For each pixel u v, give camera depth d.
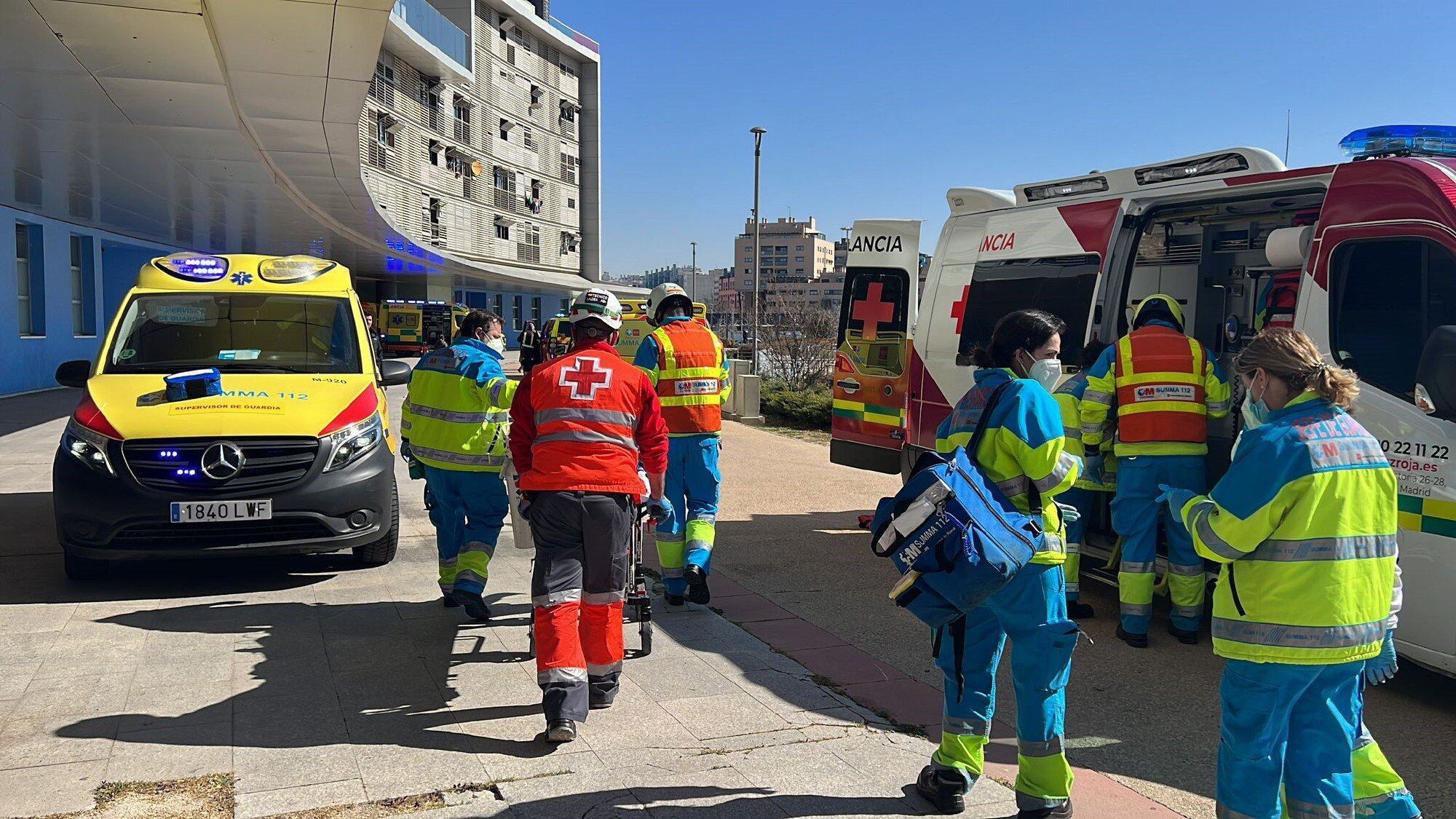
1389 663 2.97
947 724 3.38
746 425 17.42
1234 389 5.94
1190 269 7.01
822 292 111.25
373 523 6.18
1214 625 2.90
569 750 3.76
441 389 5.32
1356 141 4.92
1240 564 2.82
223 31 8.65
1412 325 4.41
